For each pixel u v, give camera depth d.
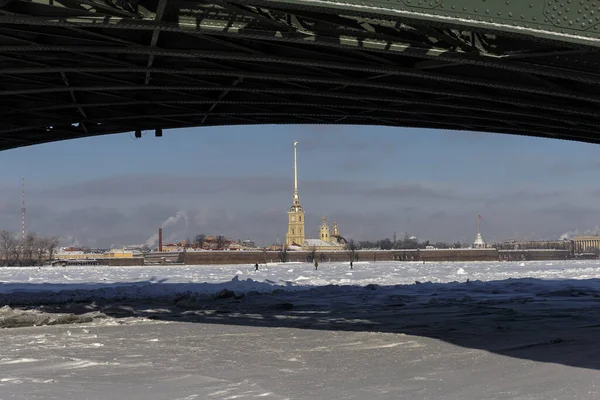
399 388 12.77
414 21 13.53
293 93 25.94
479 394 12.02
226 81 25.86
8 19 15.18
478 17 13.50
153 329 24.52
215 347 19.50
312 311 31.73
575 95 20.09
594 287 49.91
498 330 22.05
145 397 12.33
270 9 14.98
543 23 13.62
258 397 12.17
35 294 44.97
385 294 43.81
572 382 12.80
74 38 19.03
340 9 13.16
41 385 13.59
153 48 18.75
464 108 26.45
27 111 31.91
